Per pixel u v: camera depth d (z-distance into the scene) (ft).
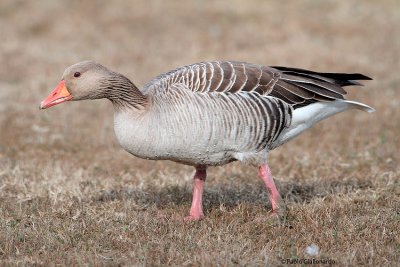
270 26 88.58
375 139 53.06
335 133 55.21
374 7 96.07
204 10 94.79
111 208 38.32
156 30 88.63
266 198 40.70
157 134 32.78
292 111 35.37
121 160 49.62
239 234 33.88
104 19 92.32
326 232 33.94
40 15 93.20
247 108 33.50
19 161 48.55
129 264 30.37
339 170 46.06
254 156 34.99
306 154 49.73
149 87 35.04
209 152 33.78
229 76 33.81
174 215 37.50
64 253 31.81
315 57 75.31
